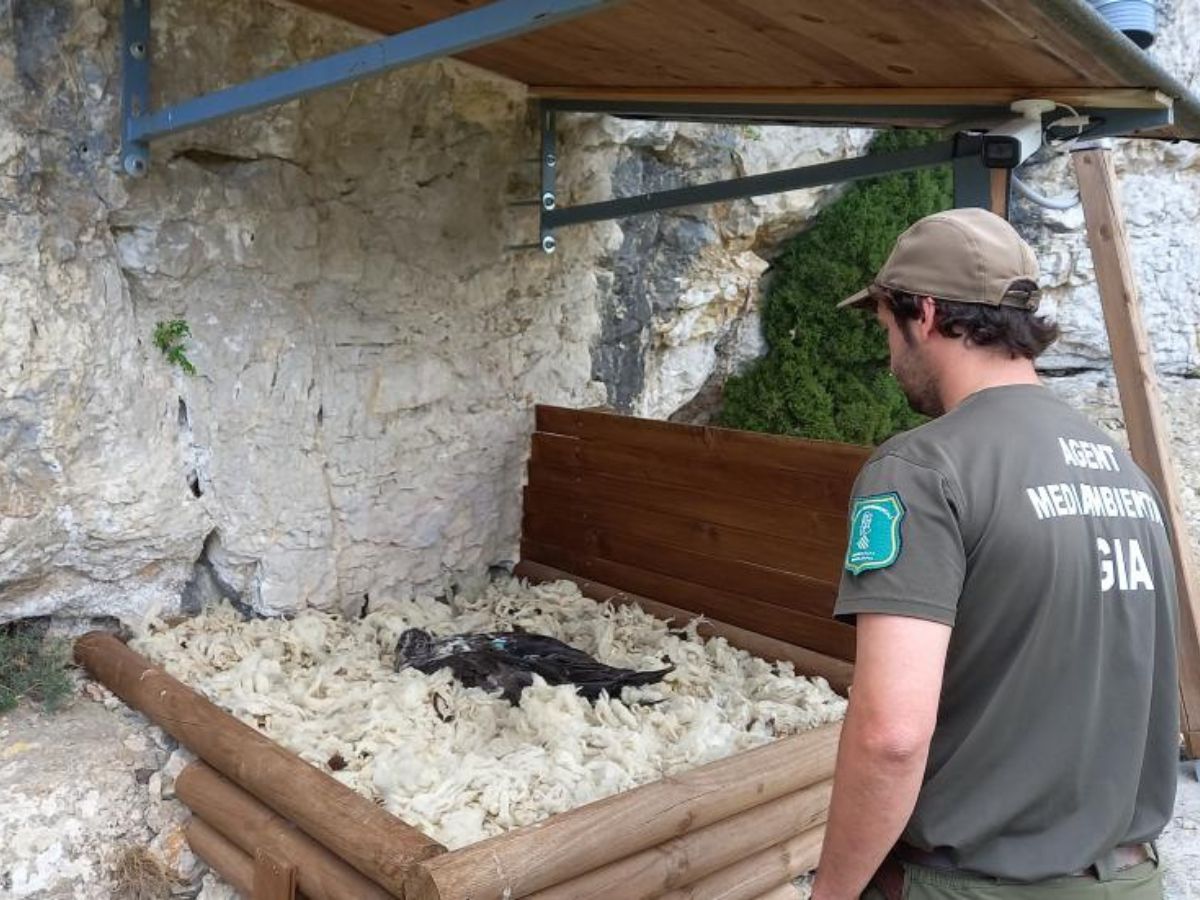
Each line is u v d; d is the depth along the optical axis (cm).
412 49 221
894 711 142
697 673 357
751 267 656
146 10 309
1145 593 159
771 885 287
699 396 721
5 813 270
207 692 312
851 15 228
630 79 357
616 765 283
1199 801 392
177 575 354
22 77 291
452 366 421
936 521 148
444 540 428
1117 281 440
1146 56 246
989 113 300
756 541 378
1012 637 150
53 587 326
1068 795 152
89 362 312
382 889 228
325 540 386
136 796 289
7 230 289
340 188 374
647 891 247
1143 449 435
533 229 438
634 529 416
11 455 300
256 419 362
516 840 222
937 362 168
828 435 701
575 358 476
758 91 331
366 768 278
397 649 351
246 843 262
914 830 158
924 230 167
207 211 339
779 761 279
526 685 331
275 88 256
